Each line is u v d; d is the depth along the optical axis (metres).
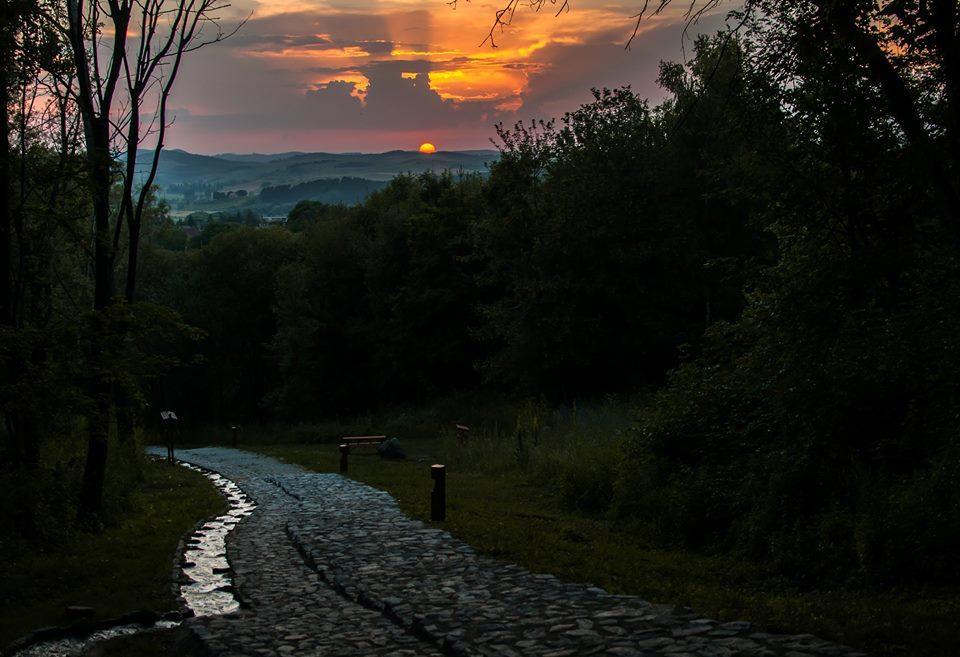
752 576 9.80
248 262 58.31
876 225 11.52
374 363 48.06
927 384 10.39
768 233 31.47
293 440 40.81
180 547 12.05
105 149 13.81
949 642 6.01
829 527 9.75
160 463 28.70
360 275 50.84
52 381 11.95
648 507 13.35
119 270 47.84
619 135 32.12
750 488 11.75
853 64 10.22
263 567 10.57
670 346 32.59
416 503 15.59
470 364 45.38
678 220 31.34
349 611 8.20
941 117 9.20
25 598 9.12
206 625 7.72
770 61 10.52
